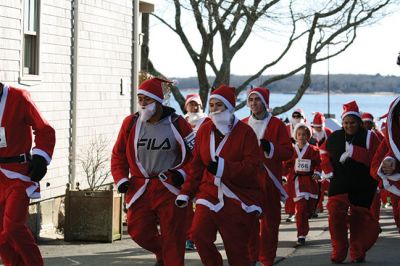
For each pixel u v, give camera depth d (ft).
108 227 44.47
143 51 84.33
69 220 44.68
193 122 44.88
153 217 30.42
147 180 30.09
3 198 28.68
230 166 27.22
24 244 28.55
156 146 29.99
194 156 28.73
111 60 54.19
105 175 52.90
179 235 29.99
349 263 38.34
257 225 35.37
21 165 28.68
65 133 48.21
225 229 27.91
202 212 27.91
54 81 46.75
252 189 28.14
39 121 28.66
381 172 33.24
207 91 86.94
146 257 39.68
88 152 50.65
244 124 28.27
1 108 28.32
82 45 49.98
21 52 43.09
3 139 28.40
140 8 63.31
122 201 45.70
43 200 45.85
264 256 35.88
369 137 37.32
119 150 30.68
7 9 41.86
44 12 45.37
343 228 38.01
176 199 28.63
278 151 34.91
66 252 41.11
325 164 37.91
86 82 50.65
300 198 47.52
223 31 84.38
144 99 29.73
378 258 39.91
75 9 48.67
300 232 46.68
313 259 40.04
